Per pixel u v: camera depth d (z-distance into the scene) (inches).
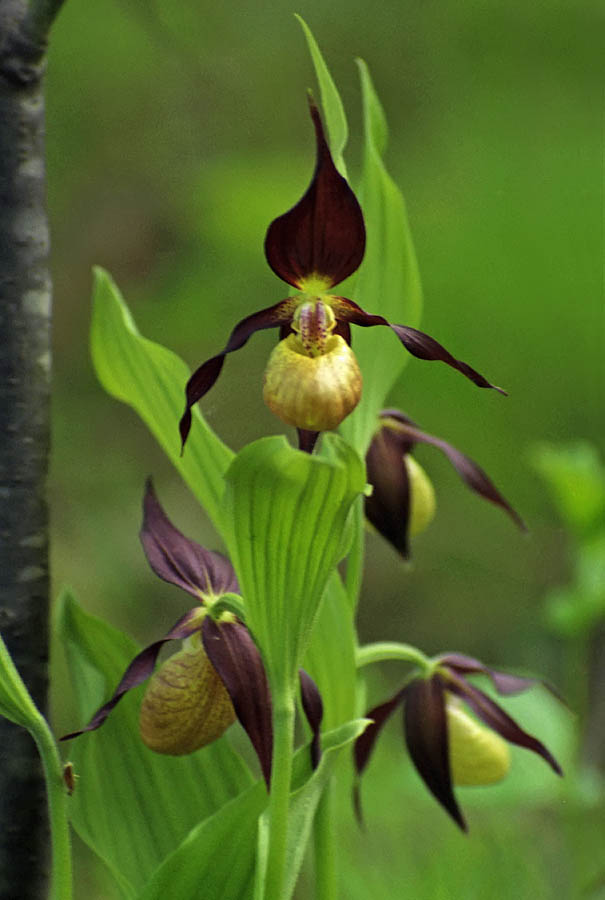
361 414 34.9
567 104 74.0
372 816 43.9
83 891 54.7
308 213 32.8
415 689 36.2
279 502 31.8
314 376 32.7
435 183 76.7
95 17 78.1
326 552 32.1
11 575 34.8
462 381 70.0
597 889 42.3
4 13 34.0
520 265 67.6
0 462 34.7
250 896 33.4
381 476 36.3
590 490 44.7
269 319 33.3
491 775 36.4
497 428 71.1
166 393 35.1
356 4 78.6
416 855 42.3
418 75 81.3
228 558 33.9
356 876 40.9
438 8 77.9
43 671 35.1
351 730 33.6
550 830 47.4
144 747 35.2
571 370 68.6
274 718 32.6
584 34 74.7
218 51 82.0
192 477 35.1
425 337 33.0
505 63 77.3
